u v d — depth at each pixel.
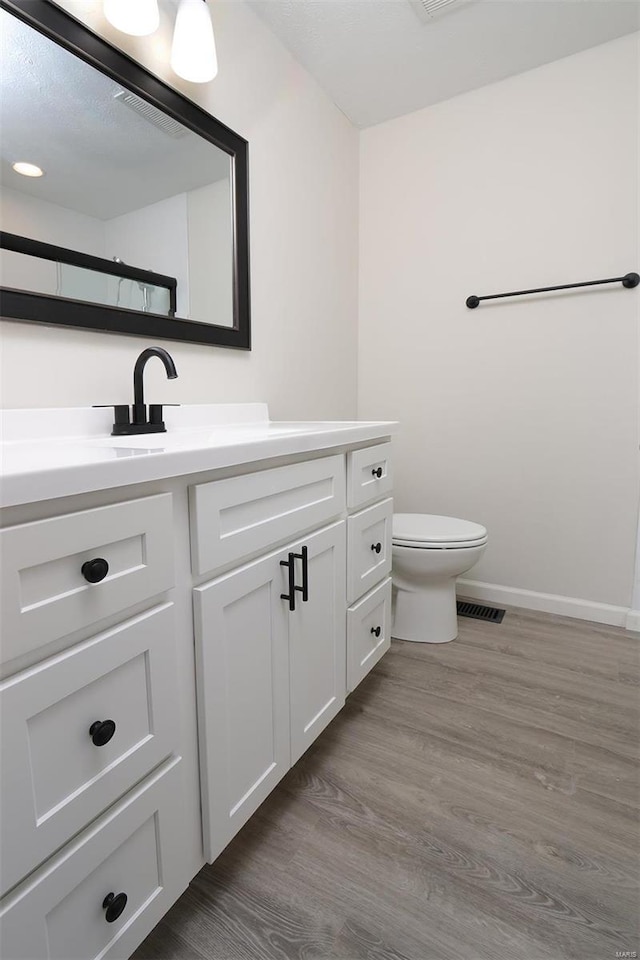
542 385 1.99
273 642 0.95
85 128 1.07
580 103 1.81
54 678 0.54
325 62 1.79
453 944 0.78
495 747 1.23
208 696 0.78
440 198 2.12
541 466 2.02
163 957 0.76
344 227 2.18
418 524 1.82
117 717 0.63
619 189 1.78
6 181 0.94
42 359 1.02
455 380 2.17
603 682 1.52
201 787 0.79
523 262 1.97
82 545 0.56
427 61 1.81
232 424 1.48
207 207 1.38
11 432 0.94
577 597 2.00
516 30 1.67
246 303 1.55
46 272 1.01
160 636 0.69
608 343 1.85
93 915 0.62
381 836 0.97
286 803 1.06
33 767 0.53
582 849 0.94
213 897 0.85
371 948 0.77
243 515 0.85
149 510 0.65
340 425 1.52
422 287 2.20
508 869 0.90
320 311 2.02
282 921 0.81
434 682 1.53
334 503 1.16
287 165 1.75
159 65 1.23
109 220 1.13
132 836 0.67
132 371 1.21
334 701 1.21
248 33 1.52
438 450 2.23
